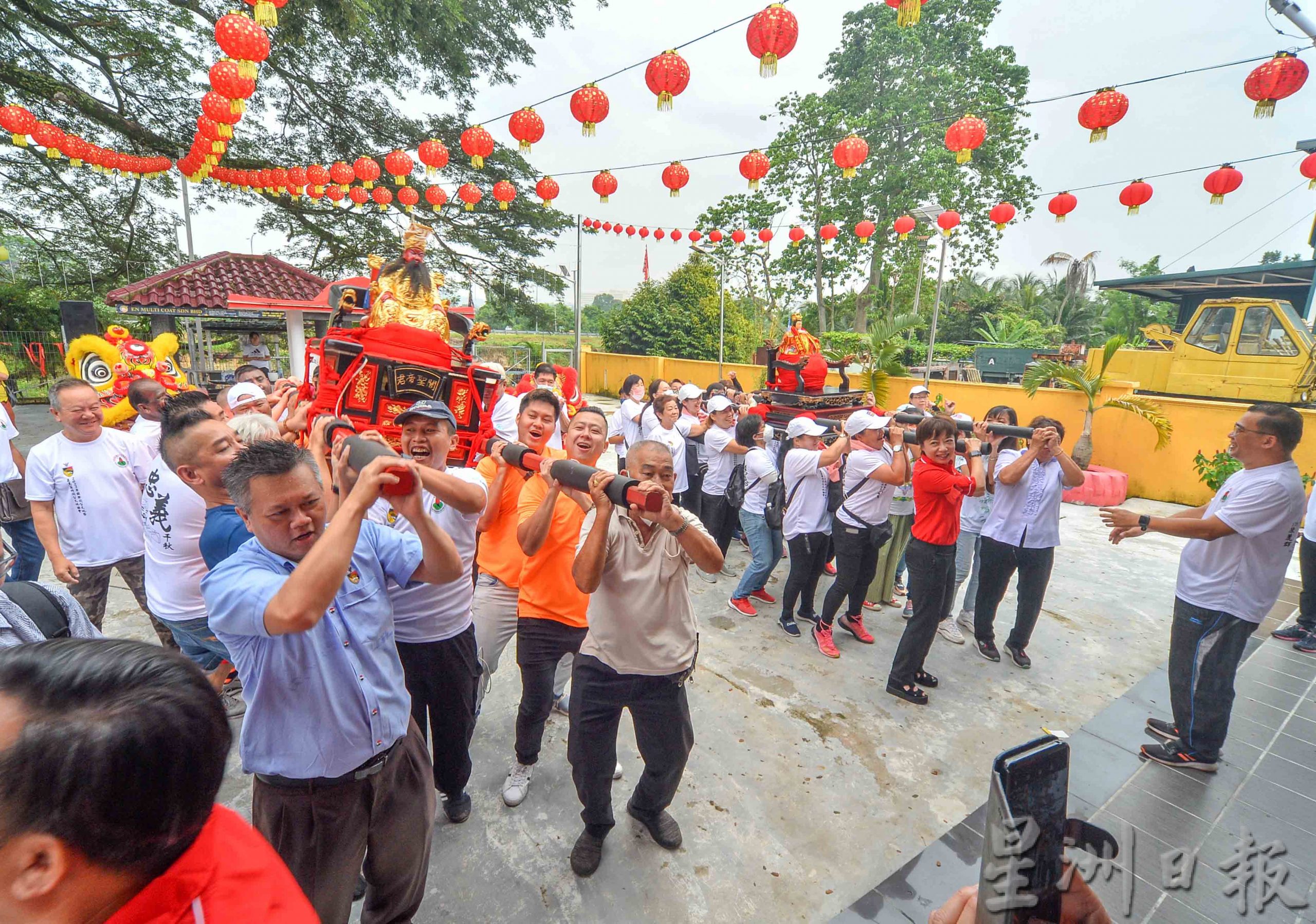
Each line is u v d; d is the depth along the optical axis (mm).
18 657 754
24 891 713
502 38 14883
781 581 5746
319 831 1661
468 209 8172
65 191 16016
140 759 701
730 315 21812
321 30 13148
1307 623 4500
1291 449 2826
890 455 4746
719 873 2465
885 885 2418
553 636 2701
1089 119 4145
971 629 4777
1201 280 11320
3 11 12680
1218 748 3006
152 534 2809
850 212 20562
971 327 26797
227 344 16094
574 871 2439
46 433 10844
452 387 4098
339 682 1615
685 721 2391
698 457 6277
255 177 9039
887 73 20375
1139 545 6867
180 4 12859
